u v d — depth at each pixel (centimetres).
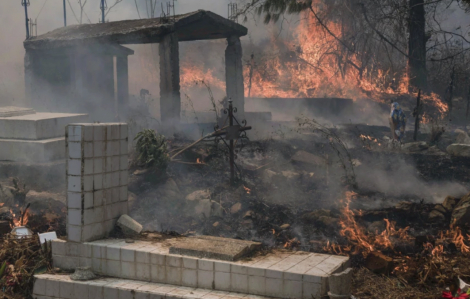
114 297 505
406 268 557
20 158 945
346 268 508
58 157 976
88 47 1543
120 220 600
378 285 536
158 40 1377
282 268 478
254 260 504
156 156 887
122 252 539
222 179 945
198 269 504
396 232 686
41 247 602
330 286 448
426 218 744
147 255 527
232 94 1528
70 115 1063
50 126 991
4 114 1009
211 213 784
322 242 661
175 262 513
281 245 661
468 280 532
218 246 527
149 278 528
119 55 1856
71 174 559
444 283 531
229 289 492
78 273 538
